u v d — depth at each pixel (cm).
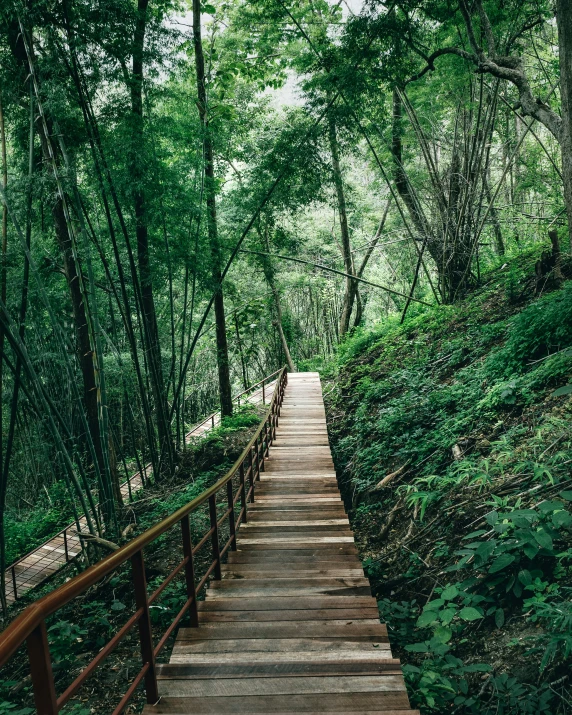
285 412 1186
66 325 917
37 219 790
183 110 895
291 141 934
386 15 847
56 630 450
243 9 1226
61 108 625
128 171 747
